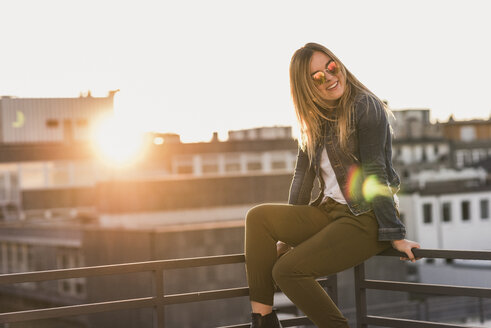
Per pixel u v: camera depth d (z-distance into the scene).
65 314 2.75
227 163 51.34
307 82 2.93
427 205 47.41
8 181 39.81
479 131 64.50
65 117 33.06
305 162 3.18
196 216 37.16
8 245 36.44
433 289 2.87
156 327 2.91
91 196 41.81
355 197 2.87
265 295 2.95
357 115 2.86
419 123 62.56
